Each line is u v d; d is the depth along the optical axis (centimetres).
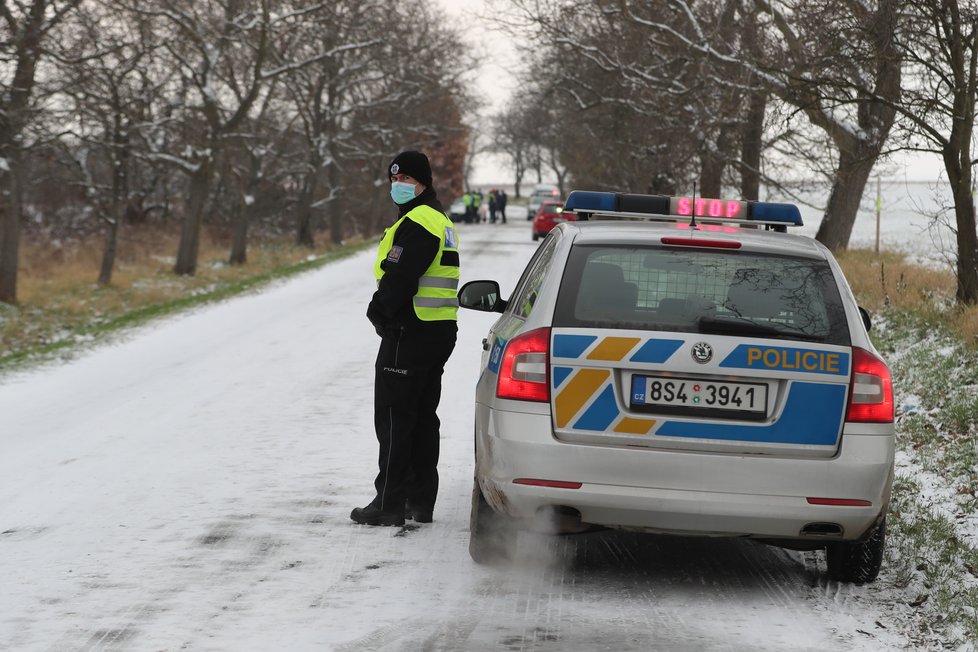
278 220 10169
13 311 3875
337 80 7894
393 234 1073
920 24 2233
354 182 9956
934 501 1192
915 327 2408
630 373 841
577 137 7331
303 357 2438
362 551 1002
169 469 1364
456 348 2508
